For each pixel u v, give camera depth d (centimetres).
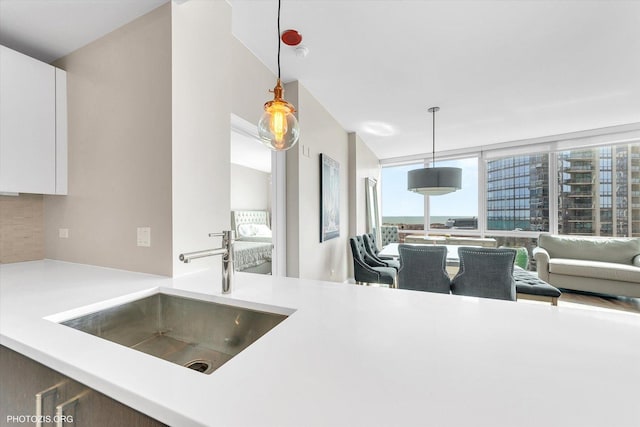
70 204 165
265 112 127
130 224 143
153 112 136
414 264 261
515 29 209
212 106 157
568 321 78
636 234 405
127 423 51
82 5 131
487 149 531
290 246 292
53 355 61
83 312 93
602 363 56
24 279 128
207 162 153
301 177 295
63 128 163
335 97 329
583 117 382
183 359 104
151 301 114
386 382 49
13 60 144
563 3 184
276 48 233
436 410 42
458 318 81
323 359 58
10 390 73
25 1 127
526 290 266
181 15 137
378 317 82
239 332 99
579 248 403
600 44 226
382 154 615
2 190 140
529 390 47
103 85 152
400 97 328
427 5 185
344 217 450
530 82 289
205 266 150
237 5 182
